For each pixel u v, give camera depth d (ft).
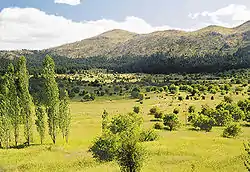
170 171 140.26
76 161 169.68
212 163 151.02
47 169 159.02
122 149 117.39
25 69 238.68
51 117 233.96
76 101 498.69
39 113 236.02
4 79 240.73
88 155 182.29
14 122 233.55
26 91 236.84
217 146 187.52
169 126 277.85
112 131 167.12
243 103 367.66
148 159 154.61
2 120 226.79
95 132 274.57
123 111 390.83
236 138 224.53
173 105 416.05
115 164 157.69
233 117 327.67
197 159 158.92
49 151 198.08
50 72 238.27
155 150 173.37
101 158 167.63
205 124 273.95
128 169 118.01
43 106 238.68
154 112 364.17
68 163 167.32
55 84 237.86
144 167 144.46
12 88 234.79
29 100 237.86
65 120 236.63
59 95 253.44
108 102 477.77
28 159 179.01
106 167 154.20
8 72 239.30
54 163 168.14
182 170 141.69
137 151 116.88
